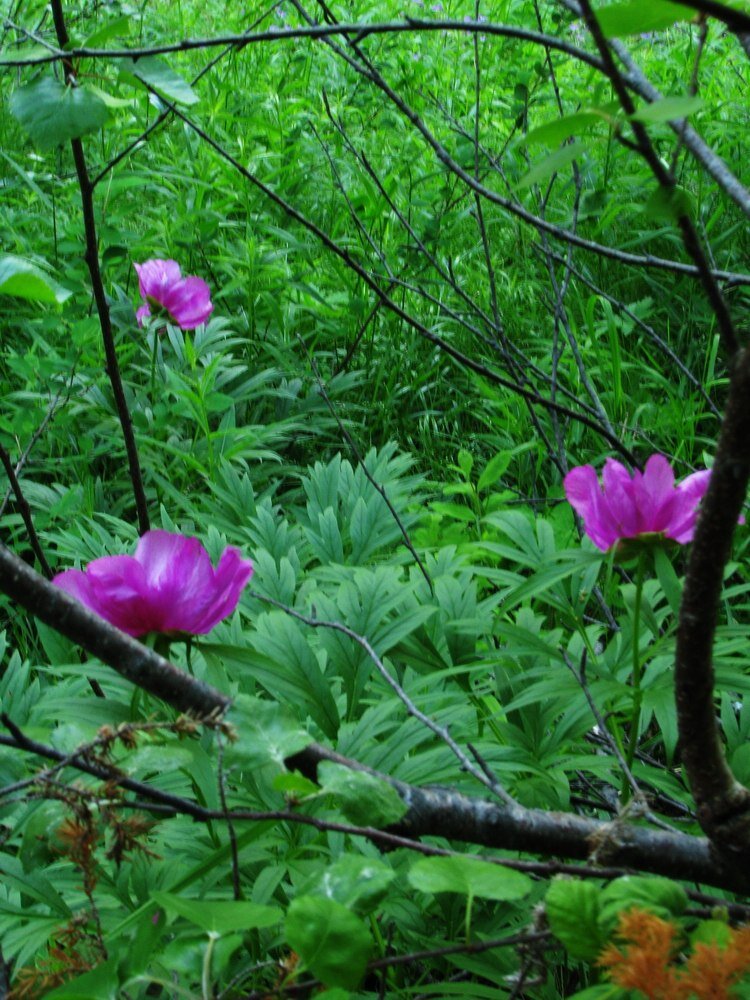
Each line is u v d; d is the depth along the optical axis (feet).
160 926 3.48
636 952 3.24
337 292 9.87
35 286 3.89
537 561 4.92
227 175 10.66
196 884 4.24
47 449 7.73
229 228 10.61
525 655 4.75
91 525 6.26
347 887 3.42
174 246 9.74
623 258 4.62
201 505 7.18
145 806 3.64
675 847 3.82
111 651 3.77
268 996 3.48
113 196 9.23
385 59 13.07
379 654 4.63
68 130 4.34
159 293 7.59
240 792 4.40
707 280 3.63
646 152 3.48
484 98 13.02
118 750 3.91
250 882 4.36
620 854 3.80
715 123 11.34
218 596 3.98
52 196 10.12
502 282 10.16
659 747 5.46
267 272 9.54
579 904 3.38
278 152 11.16
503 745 4.61
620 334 9.46
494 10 13.58
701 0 3.29
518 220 10.24
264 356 9.14
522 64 11.98
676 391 8.22
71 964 3.68
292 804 3.62
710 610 3.58
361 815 3.52
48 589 3.73
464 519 5.84
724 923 3.39
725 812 3.74
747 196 4.23
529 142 3.44
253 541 5.98
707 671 3.64
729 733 4.72
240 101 12.26
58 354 7.52
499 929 4.30
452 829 3.84
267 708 3.64
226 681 4.00
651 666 4.64
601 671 4.53
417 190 11.32
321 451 8.64
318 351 9.54
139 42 11.29
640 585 4.29
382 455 6.76
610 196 9.23
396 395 8.72
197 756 3.97
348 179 11.48
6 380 8.42
